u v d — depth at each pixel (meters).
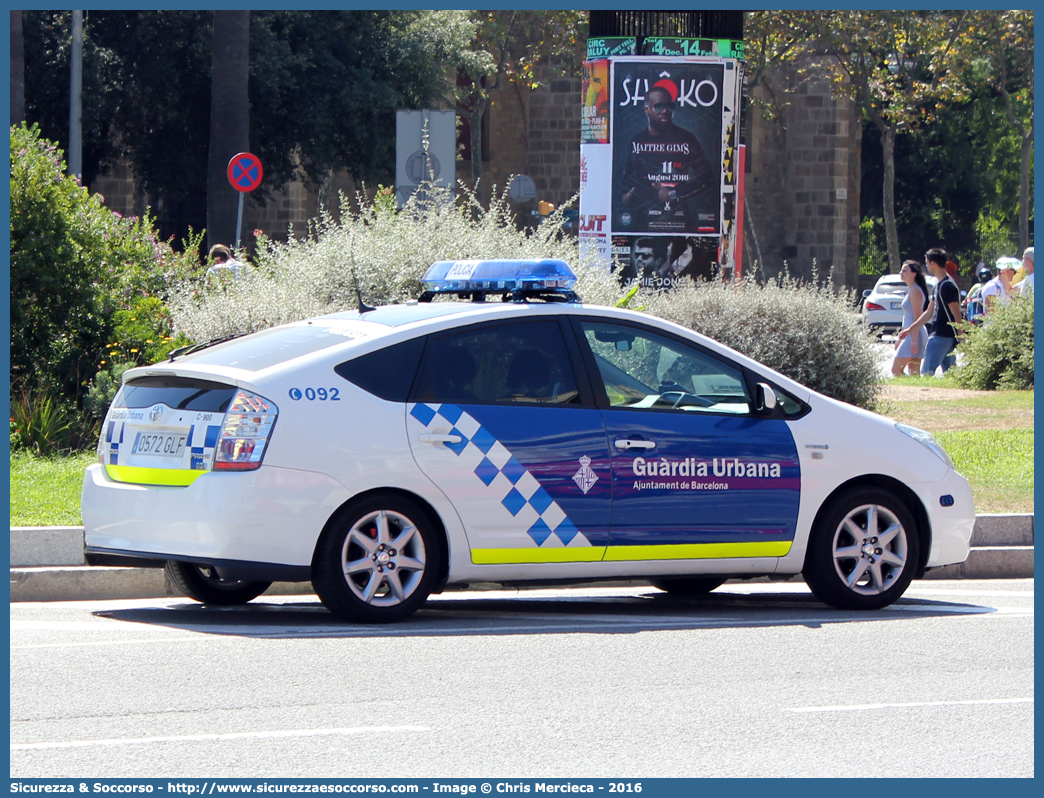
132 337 37.91
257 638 20.30
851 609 23.69
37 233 37.00
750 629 21.83
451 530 21.20
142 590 24.78
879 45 128.88
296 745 14.77
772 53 130.00
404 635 20.69
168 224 120.06
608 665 18.92
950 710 16.69
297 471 20.36
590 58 49.28
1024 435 40.25
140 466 21.28
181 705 16.36
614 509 22.00
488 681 17.81
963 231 184.25
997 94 174.75
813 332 42.88
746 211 137.12
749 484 22.78
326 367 20.92
